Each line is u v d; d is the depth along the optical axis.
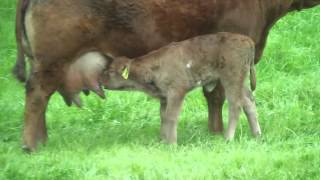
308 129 30.48
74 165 26.36
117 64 28.41
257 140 28.78
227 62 28.66
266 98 34.53
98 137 30.25
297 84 35.47
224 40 28.62
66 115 33.12
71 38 28.00
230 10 29.62
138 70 28.50
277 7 30.62
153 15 28.81
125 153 27.67
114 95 34.72
